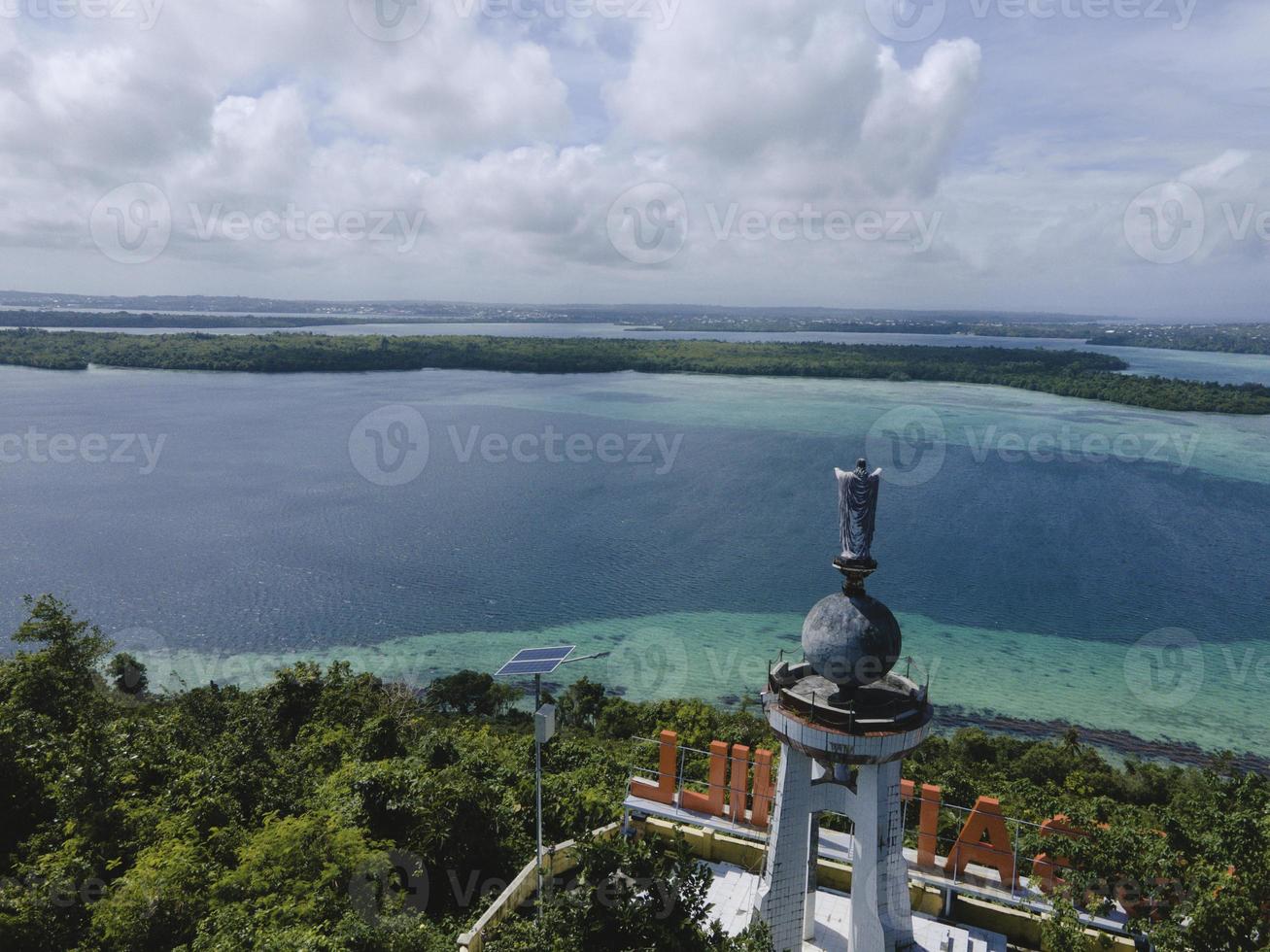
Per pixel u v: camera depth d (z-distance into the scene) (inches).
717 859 919.0
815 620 725.3
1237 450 7377.0
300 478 6348.4
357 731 1512.1
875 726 693.3
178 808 996.6
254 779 1046.4
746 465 6948.8
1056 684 3284.9
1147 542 5167.3
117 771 1019.9
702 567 4569.4
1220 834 677.9
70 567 4298.7
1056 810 1030.4
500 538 5068.9
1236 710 3083.2
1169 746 2827.3
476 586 4212.6
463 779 1005.8
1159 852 713.6
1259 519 5649.6
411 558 4650.6
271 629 3614.7
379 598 4010.8
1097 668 3432.6
